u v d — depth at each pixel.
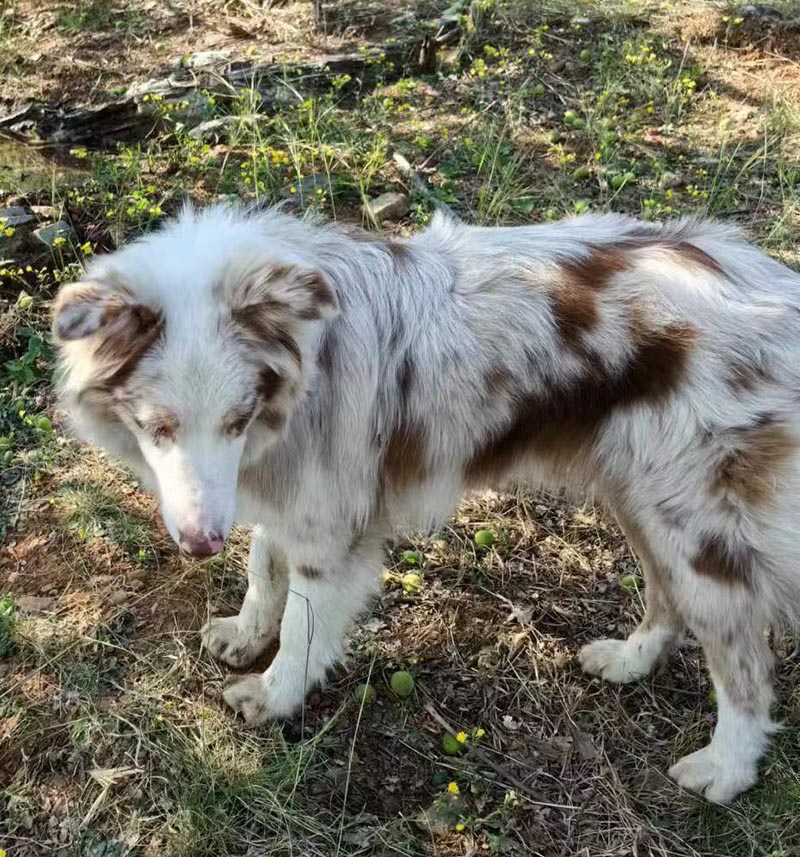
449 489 1.02
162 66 2.06
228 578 1.20
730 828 1.00
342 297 0.93
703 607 0.96
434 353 0.94
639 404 0.93
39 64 2.08
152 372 0.81
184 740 1.02
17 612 1.14
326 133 1.81
